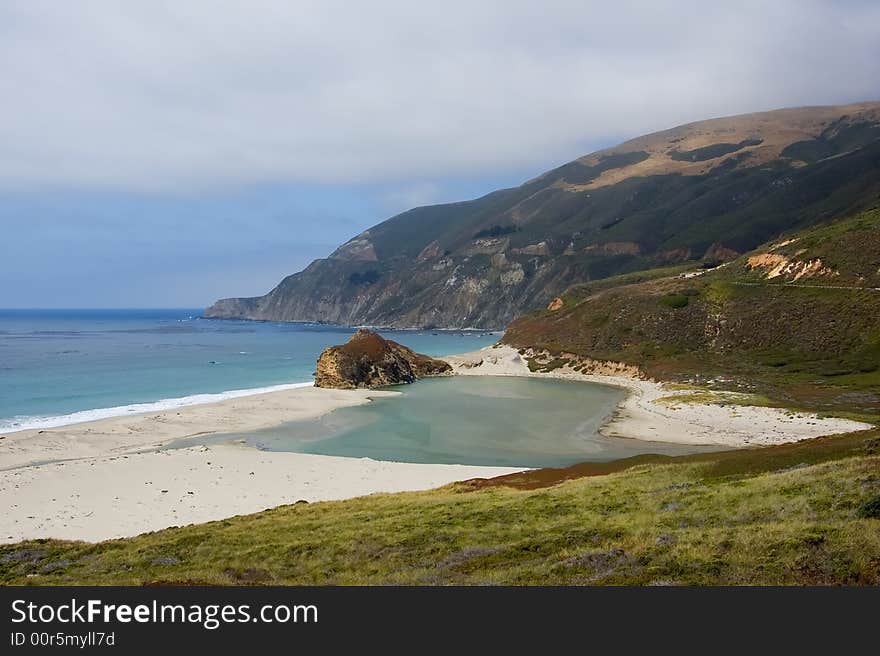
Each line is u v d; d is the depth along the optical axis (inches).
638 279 6673.2
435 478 1648.6
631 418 2615.7
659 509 878.4
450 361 4822.8
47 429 2239.2
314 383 3890.3
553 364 4547.2
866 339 3376.0
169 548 922.7
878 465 867.4
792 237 5064.0
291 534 952.9
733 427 2317.9
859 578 495.2
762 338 3828.7
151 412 2662.4
